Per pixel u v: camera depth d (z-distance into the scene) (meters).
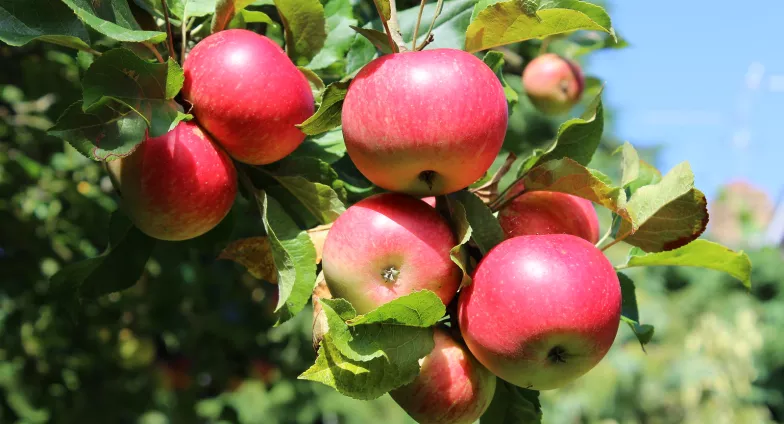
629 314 0.89
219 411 2.19
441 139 0.77
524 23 0.81
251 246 0.89
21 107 1.69
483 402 0.81
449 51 0.79
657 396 3.54
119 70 0.78
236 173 0.85
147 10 0.87
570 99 1.34
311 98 0.84
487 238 0.81
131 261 0.90
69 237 1.70
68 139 0.77
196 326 1.99
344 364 0.76
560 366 0.79
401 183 0.79
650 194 0.81
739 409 3.53
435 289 0.79
